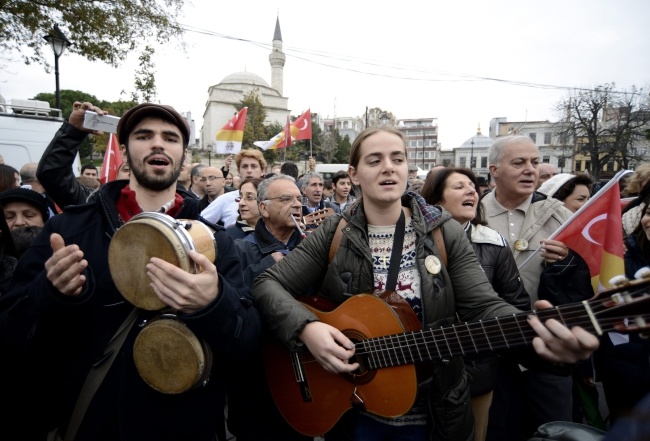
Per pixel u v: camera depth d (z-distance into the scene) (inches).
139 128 67.6
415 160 3452.3
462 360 73.7
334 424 78.9
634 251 95.9
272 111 2928.2
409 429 75.2
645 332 46.4
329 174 1258.0
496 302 68.1
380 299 72.9
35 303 55.0
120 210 69.0
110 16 384.5
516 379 102.0
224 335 58.4
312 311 79.8
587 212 101.2
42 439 69.7
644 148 1312.7
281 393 85.0
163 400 60.6
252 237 128.7
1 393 68.9
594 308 52.7
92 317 61.6
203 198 249.8
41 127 302.8
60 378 61.8
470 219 101.5
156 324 56.7
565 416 100.9
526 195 119.1
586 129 1275.8
